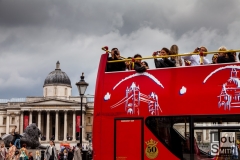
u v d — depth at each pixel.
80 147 38.47
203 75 13.35
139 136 14.08
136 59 14.83
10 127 179.50
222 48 14.09
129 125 14.31
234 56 14.01
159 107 13.84
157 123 13.85
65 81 193.75
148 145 13.89
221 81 13.05
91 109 180.12
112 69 15.39
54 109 171.75
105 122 14.77
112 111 14.71
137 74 14.51
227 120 12.86
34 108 172.12
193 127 13.22
